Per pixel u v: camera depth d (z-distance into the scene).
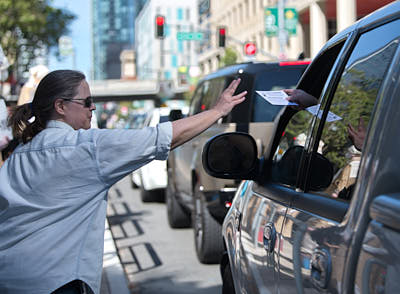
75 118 2.55
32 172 2.42
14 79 29.97
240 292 3.33
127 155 2.38
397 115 1.77
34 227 2.39
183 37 30.50
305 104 2.79
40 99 2.54
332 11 37.00
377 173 1.77
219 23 66.06
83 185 2.39
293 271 2.30
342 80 2.44
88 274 2.43
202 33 30.67
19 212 2.40
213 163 3.26
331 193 2.23
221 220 6.92
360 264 1.72
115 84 88.62
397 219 1.56
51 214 2.39
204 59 73.62
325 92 2.59
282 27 25.20
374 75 2.12
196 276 6.88
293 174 2.77
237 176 3.28
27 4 30.05
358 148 2.10
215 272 7.00
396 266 1.55
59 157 2.39
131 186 16.58
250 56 29.78
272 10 25.72
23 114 2.56
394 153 1.73
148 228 10.13
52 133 2.47
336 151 2.31
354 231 1.81
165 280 6.80
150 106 121.75
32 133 2.55
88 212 2.43
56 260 2.39
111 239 8.66
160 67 124.75
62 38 33.72
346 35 2.57
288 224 2.49
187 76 68.00
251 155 3.30
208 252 7.11
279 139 3.19
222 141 3.27
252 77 6.54
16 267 2.38
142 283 6.74
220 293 6.21
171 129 2.43
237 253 3.41
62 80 2.53
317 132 2.56
